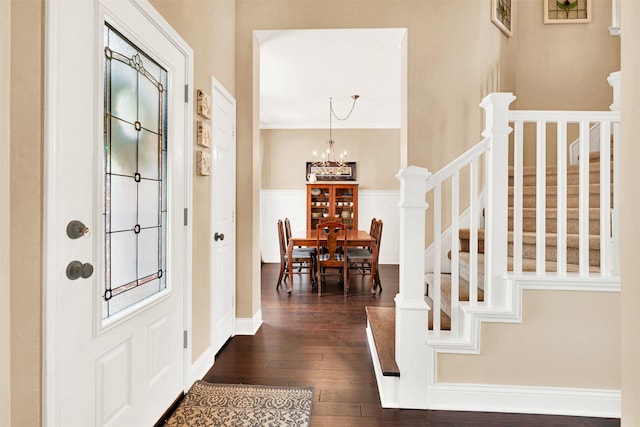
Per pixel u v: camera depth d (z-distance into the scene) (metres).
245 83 2.93
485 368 1.85
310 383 2.09
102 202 1.25
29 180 0.97
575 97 3.65
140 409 1.49
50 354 1.03
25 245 0.96
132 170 1.45
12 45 0.92
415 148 2.95
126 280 1.42
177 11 1.84
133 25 1.42
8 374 0.88
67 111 1.08
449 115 2.95
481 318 1.84
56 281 1.05
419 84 2.96
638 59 0.77
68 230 1.09
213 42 2.39
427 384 1.86
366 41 3.21
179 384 1.87
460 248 2.85
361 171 6.71
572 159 3.54
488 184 1.89
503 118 1.86
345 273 4.20
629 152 0.80
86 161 1.17
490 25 3.18
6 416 0.88
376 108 5.68
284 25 2.95
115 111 1.34
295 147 6.78
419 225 1.86
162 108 1.70
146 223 1.56
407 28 2.96
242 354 2.49
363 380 2.14
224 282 2.62
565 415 1.81
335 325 3.12
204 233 2.20
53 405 1.04
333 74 4.21
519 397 1.84
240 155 2.92
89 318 1.19
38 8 0.99
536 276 1.83
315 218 6.64
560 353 1.83
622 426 0.81
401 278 1.92
